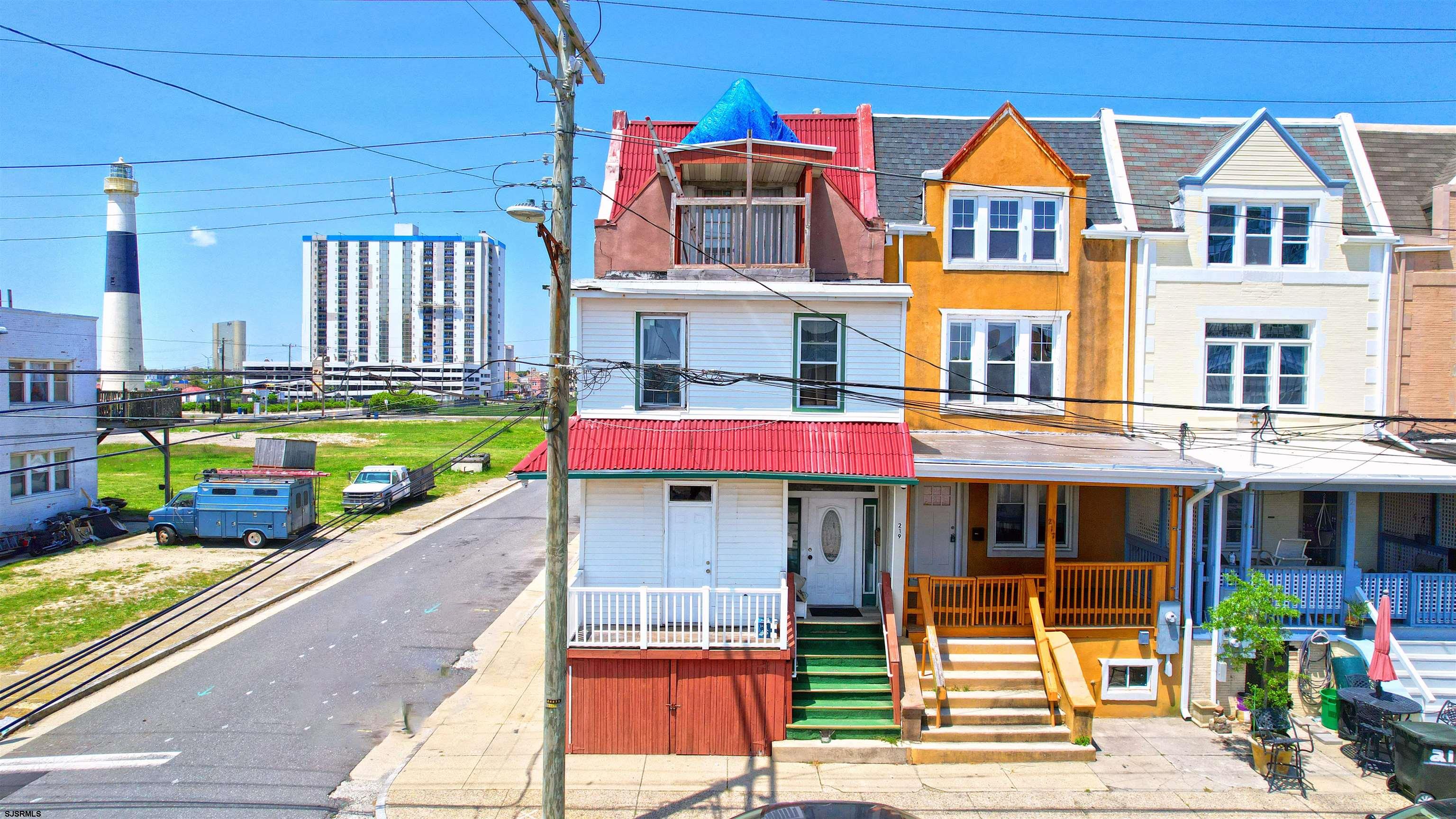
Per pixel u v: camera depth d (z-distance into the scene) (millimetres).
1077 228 15883
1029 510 16391
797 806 9148
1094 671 14531
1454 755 11211
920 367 15891
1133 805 11289
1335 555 16500
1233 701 14695
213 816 10867
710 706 12930
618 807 11219
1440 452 15336
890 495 14891
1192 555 14617
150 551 26953
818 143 18062
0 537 25391
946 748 12594
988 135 15875
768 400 14727
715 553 14359
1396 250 16266
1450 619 14828
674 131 18422
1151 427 16016
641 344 14742
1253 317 16109
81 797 11391
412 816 10969
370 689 15539
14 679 15633
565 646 10125
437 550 27953
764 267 14867
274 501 27672
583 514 14438
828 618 14680
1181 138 18031
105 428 30781
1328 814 11078
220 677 16125
